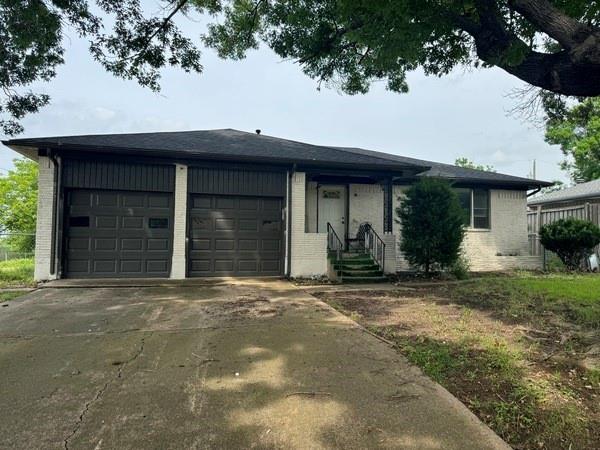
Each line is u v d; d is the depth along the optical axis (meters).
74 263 9.23
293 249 10.12
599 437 2.52
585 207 13.53
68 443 2.39
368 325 5.24
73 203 9.27
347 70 9.84
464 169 14.77
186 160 9.68
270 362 3.84
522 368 3.64
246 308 6.29
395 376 3.49
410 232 9.96
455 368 3.65
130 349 4.21
